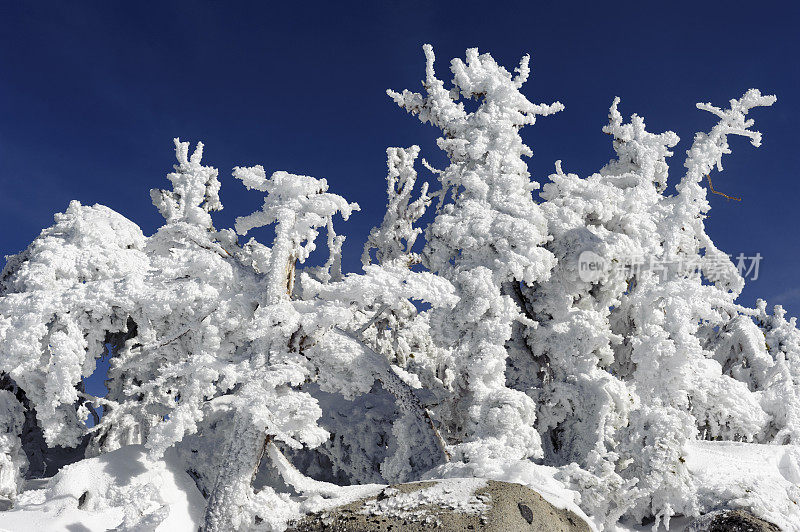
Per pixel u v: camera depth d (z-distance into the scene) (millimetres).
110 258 13234
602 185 14547
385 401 14047
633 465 10477
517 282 13875
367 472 12914
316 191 11430
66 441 11016
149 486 8500
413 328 17297
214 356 10289
